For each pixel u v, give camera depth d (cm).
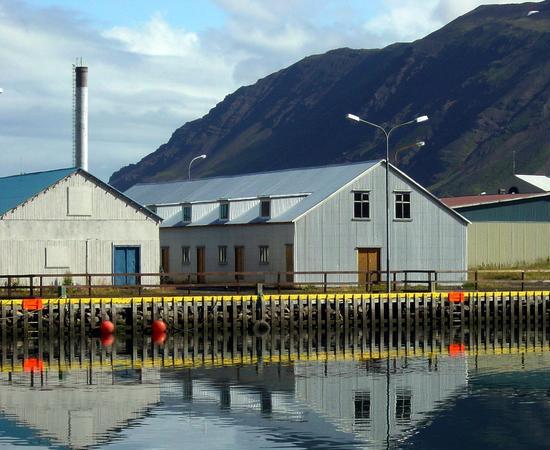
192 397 4134
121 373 4738
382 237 7688
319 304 6384
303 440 3428
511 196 9744
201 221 8544
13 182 7450
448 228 7912
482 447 3372
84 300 5919
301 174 8362
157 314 6081
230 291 7019
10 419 3716
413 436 3503
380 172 7706
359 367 4959
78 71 8738
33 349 5553
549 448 3359
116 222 7062
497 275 8394
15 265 6756
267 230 7719
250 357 5288
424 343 6019
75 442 3388
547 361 5212
